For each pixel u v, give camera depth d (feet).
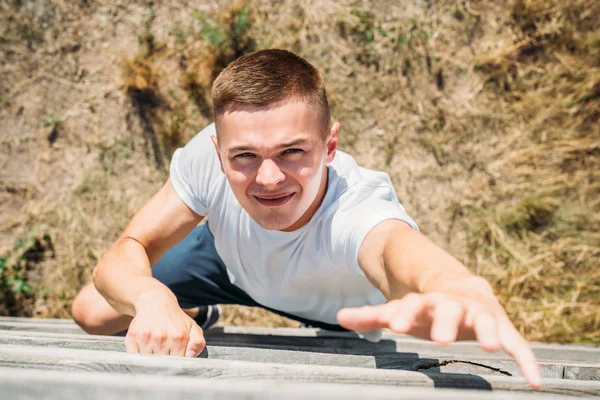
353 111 12.52
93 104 12.53
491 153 12.44
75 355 3.02
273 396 1.98
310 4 12.68
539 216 12.10
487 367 4.40
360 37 12.66
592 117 12.47
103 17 12.78
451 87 12.63
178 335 4.41
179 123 12.39
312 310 6.57
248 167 4.61
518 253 11.92
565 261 11.87
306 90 4.55
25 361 2.95
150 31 12.66
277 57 4.56
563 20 12.66
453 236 12.19
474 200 12.29
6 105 12.53
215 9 12.70
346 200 5.22
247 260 6.05
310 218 5.28
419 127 12.53
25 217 12.16
